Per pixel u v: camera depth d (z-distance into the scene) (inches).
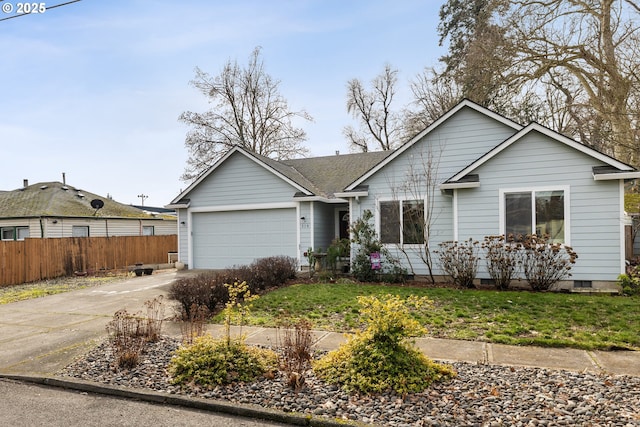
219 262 594.9
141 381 173.2
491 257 389.4
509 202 399.9
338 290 380.2
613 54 600.7
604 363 183.6
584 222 375.2
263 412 143.0
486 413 135.0
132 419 144.0
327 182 607.5
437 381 162.6
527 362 186.7
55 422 141.9
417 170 450.6
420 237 442.0
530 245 366.9
